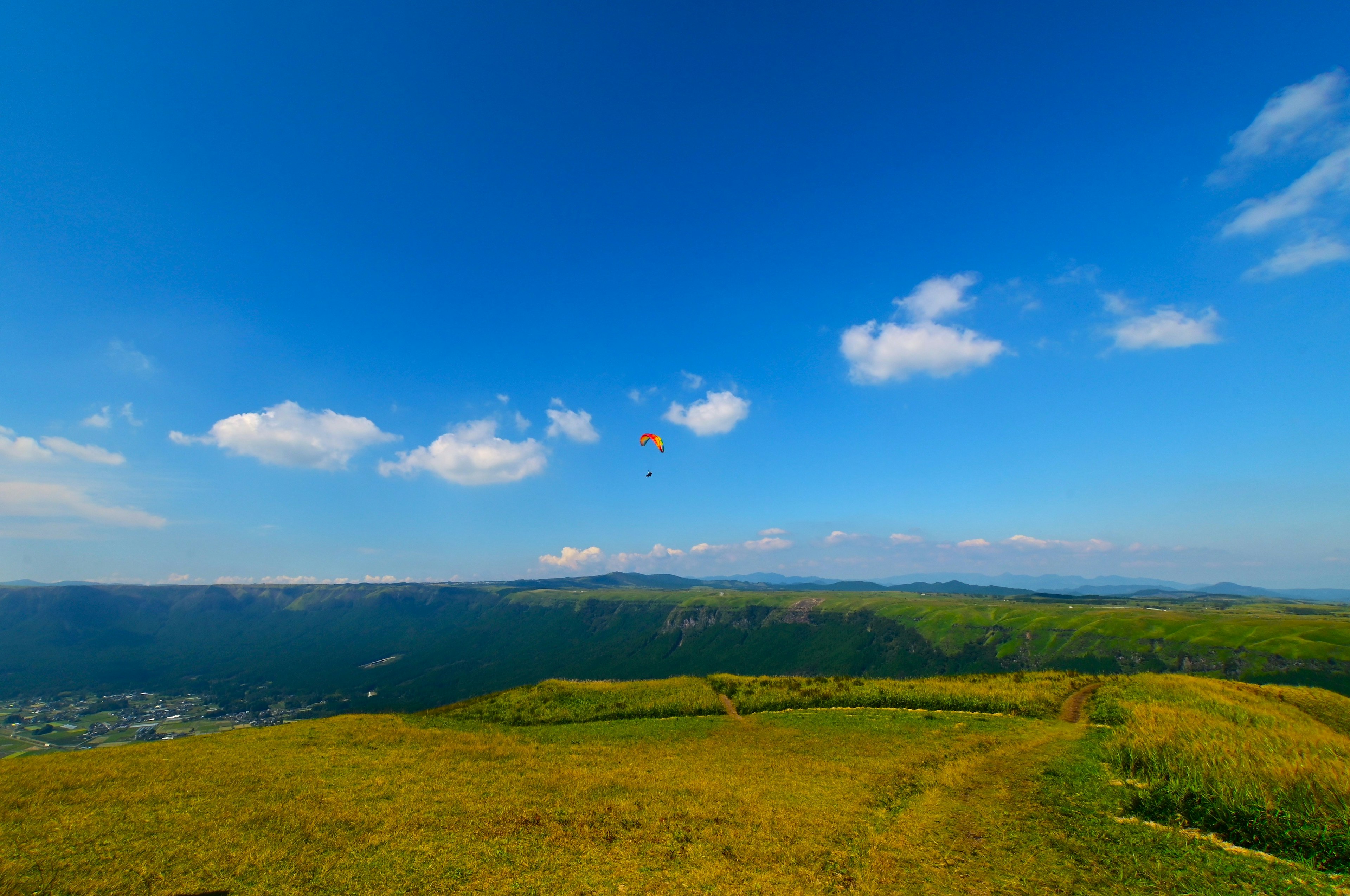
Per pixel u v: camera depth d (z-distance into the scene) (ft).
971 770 82.12
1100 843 55.67
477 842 59.16
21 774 79.51
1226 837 56.08
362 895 48.49
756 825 63.62
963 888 48.47
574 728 125.39
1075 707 128.47
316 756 93.66
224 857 55.42
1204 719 86.99
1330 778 58.80
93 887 49.42
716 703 142.20
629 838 60.39
